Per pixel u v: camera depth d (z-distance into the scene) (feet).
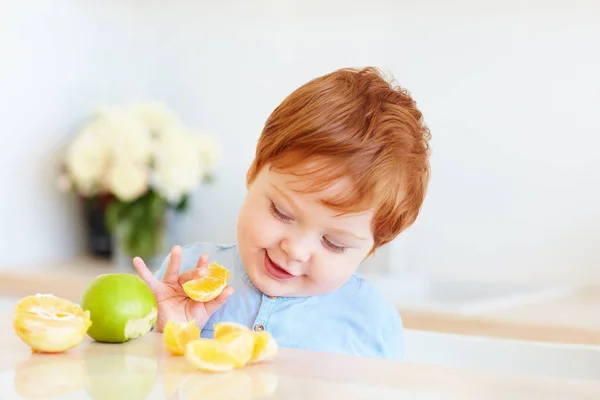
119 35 8.18
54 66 7.38
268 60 7.78
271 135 2.92
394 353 3.51
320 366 1.92
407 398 1.60
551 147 6.75
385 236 3.05
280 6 7.70
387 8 7.27
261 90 7.83
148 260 7.35
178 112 8.20
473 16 6.96
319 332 3.37
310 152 2.71
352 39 7.43
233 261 3.62
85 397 1.59
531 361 3.81
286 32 7.69
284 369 1.88
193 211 8.11
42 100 7.27
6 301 6.25
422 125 3.24
